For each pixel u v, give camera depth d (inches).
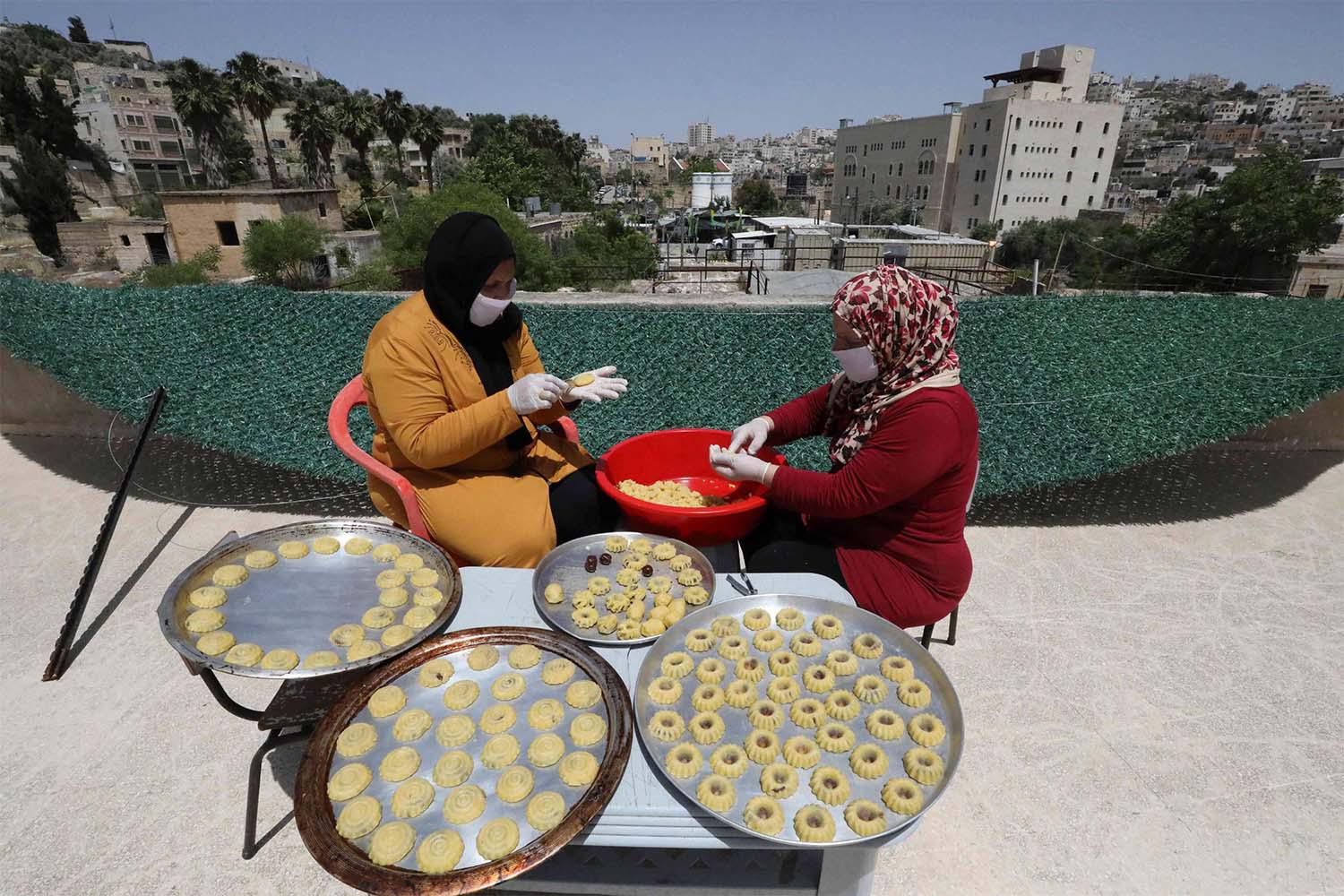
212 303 181.3
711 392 172.7
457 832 48.4
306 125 1845.5
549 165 2578.7
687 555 82.3
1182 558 145.6
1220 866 79.8
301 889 77.2
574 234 1526.8
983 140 2469.2
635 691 61.7
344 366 175.8
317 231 1188.5
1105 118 2423.7
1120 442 153.9
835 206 3348.9
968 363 182.2
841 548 84.0
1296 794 89.2
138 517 161.3
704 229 1875.0
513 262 85.2
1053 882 78.2
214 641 63.9
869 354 75.2
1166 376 173.8
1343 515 163.2
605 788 49.4
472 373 89.4
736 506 85.3
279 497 171.8
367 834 47.9
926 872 79.3
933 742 57.7
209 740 97.7
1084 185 2516.0
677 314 189.0
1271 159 1347.2
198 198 1199.6
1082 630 122.1
